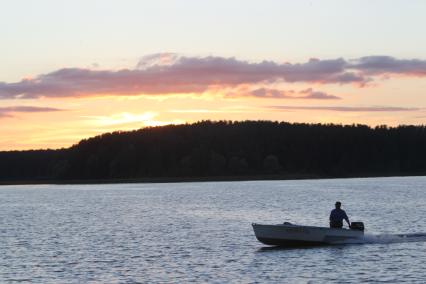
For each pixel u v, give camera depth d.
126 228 61.47
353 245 43.94
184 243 48.22
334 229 44.31
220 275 35.06
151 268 37.44
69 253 43.91
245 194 132.75
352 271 35.44
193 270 36.59
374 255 40.06
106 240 51.34
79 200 124.12
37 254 43.69
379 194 120.19
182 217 74.44
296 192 136.62
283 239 43.88
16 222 71.25
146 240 50.72
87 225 65.81
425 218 67.62
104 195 145.62
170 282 33.50
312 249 42.75
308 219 70.38
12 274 36.28
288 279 33.84
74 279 34.69
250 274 35.22
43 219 75.50
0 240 52.53
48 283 33.78
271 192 139.50
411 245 43.62
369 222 64.00
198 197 124.38
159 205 100.12
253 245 45.97
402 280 33.06
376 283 32.50
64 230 60.50
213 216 75.19
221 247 45.44
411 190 135.75
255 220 69.00
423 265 36.78
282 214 76.81
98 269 37.41
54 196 147.00
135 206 99.38
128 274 35.75
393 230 56.62
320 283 32.81
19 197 145.38
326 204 94.38
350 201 100.06
